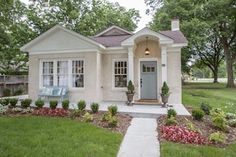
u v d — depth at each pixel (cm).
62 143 591
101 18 2633
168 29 2588
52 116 933
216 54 3612
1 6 1400
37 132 687
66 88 1386
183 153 543
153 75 1373
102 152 542
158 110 1079
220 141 632
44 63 1457
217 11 2562
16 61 2455
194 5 2681
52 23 2369
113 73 1421
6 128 730
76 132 692
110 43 1465
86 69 1366
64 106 1047
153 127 801
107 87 1430
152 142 643
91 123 820
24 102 1098
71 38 1384
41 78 1448
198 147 588
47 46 1428
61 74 1420
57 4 2458
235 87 2903
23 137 635
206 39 2870
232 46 2931
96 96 1348
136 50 1384
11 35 2109
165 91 1207
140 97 1380
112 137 656
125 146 610
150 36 1259
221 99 1723
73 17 2428
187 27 2389
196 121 850
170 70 1306
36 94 1448
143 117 973
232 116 923
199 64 3838
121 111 1044
